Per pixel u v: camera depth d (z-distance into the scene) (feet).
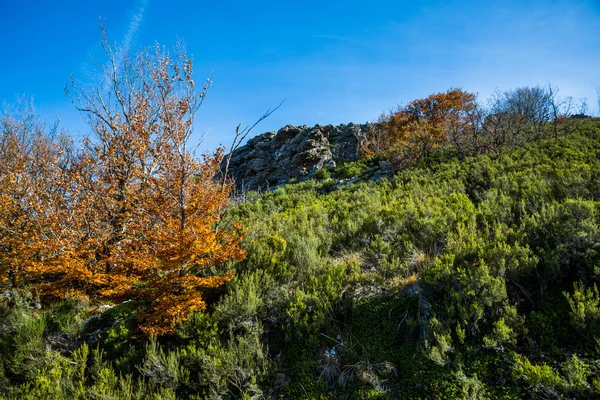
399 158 51.78
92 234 24.58
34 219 23.20
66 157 30.19
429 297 16.28
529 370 12.09
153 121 24.86
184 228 19.10
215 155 21.03
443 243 21.04
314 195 48.16
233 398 14.58
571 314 13.39
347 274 20.67
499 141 46.88
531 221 19.26
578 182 24.64
